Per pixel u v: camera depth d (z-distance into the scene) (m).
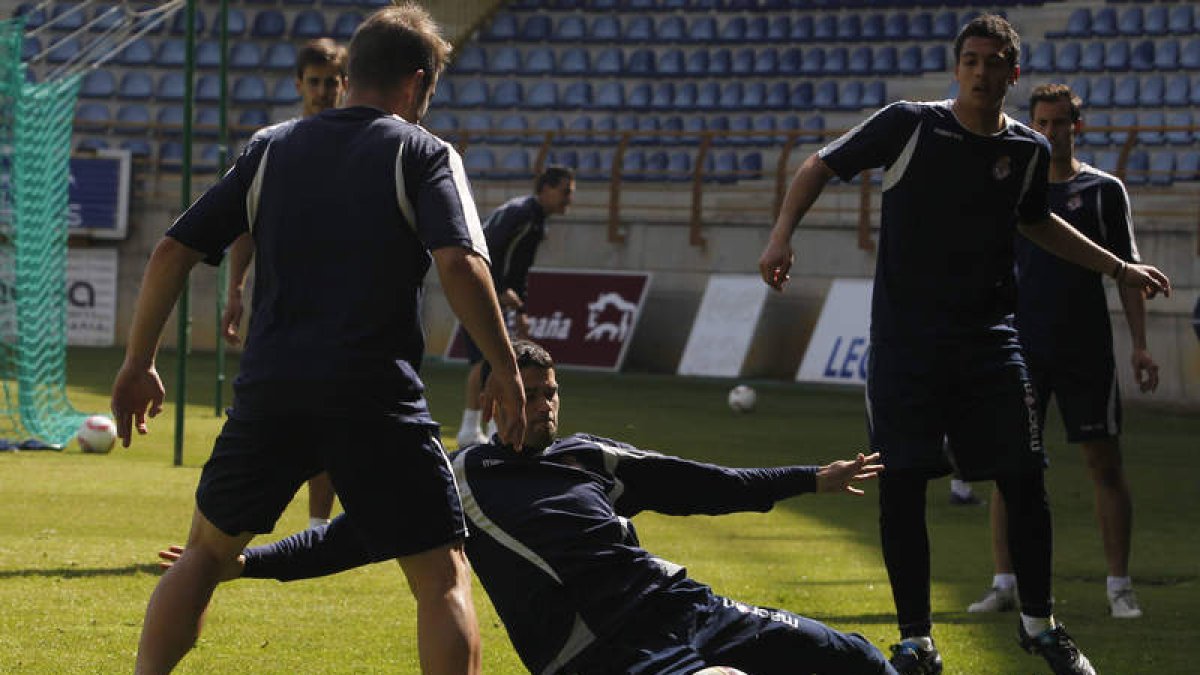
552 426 7.86
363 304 7.11
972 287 10.10
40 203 28.41
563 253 45.03
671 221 44.00
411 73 7.62
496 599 7.74
